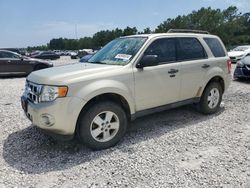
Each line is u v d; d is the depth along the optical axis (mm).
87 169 3607
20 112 6312
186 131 4949
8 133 4965
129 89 4367
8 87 10273
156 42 4852
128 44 4918
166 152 4070
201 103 5785
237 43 78438
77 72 4047
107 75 4148
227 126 5223
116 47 5078
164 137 4668
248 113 6094
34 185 3240
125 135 4793
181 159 3838
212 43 5996
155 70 4691
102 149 4191
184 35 5395
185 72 5184
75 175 3461
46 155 4051
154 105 4832
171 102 5125
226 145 4309
